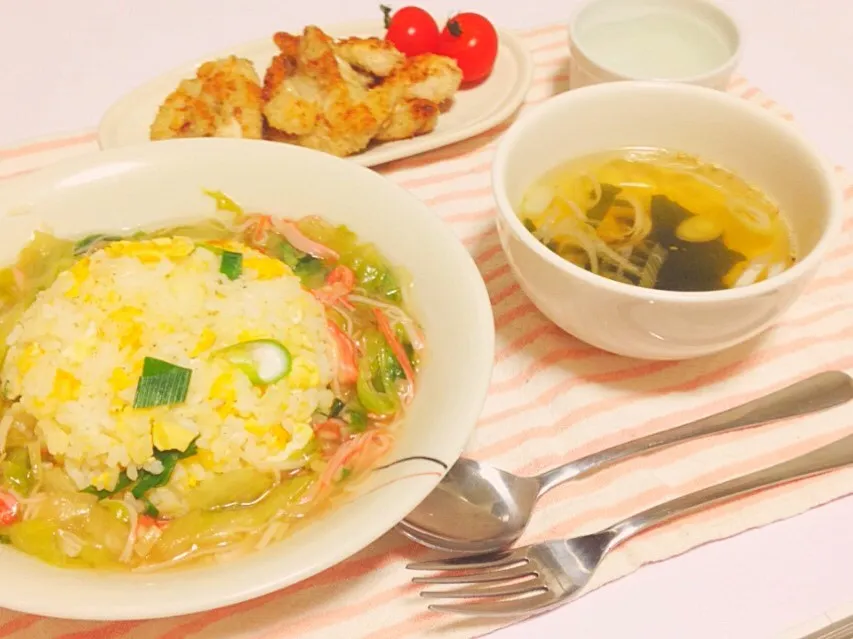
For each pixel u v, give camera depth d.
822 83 0.55
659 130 0.41
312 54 0.49
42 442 0.32
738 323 0.34
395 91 0.48
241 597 0.27
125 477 0.32
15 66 0.53
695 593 0.32
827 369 0.38
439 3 0.61
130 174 0.38
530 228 0.39
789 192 0.38
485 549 0.33
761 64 0.56
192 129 0.46
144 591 0.27
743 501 0.34
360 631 0.31
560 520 0.34
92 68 0.54
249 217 0.39
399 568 0.32
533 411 0.37
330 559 0.27
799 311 0.40
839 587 0.32
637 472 0.35
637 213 0.40
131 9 0.59
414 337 0.35
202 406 0.32
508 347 0.39
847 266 0.42
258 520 0.31
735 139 0.40
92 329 0.33
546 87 0.54
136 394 0.32
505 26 0.59
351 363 0.35
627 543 0.33
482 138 0.50
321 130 0.47
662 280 0.37
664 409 0.37
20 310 0.36
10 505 0.31
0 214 0.37
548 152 0.40
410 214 0.37
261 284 0.35
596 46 0.52
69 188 0.38
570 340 0.40
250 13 0.59
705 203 0.40
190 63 0.51
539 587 0.31
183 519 0.31
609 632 0.31
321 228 0.38
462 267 0.35
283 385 0.33
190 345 0.33
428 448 0.30
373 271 0.37
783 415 0.36
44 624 0.31
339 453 0.32
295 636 0.31
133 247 0.36
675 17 0.52
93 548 0.30
